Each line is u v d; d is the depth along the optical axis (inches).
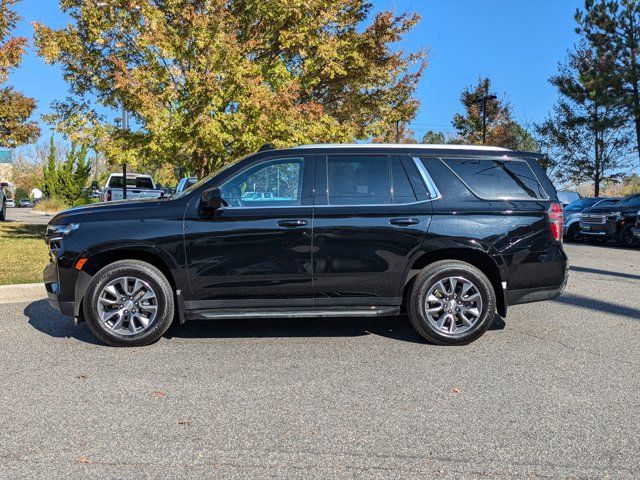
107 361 186.4
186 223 202.1
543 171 218.1
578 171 1138.0
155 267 203.5
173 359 188.9
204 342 209.9
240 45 438.3
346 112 585.6
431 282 204.4
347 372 176.1
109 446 124.7
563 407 148.4
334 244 203.3
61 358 189.3
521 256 208.4
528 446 125.8
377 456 120.7
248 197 207.2
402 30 534.0
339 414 143.3
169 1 419.2
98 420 138.7
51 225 208.8
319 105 461.1
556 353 197.3
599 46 987.3
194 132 415.8
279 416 141.8
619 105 971.9
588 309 269.7
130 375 172.4
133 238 199.9
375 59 547.5
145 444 125.9
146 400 152.1
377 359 189.6
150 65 425.4
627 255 538.3
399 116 605.9
